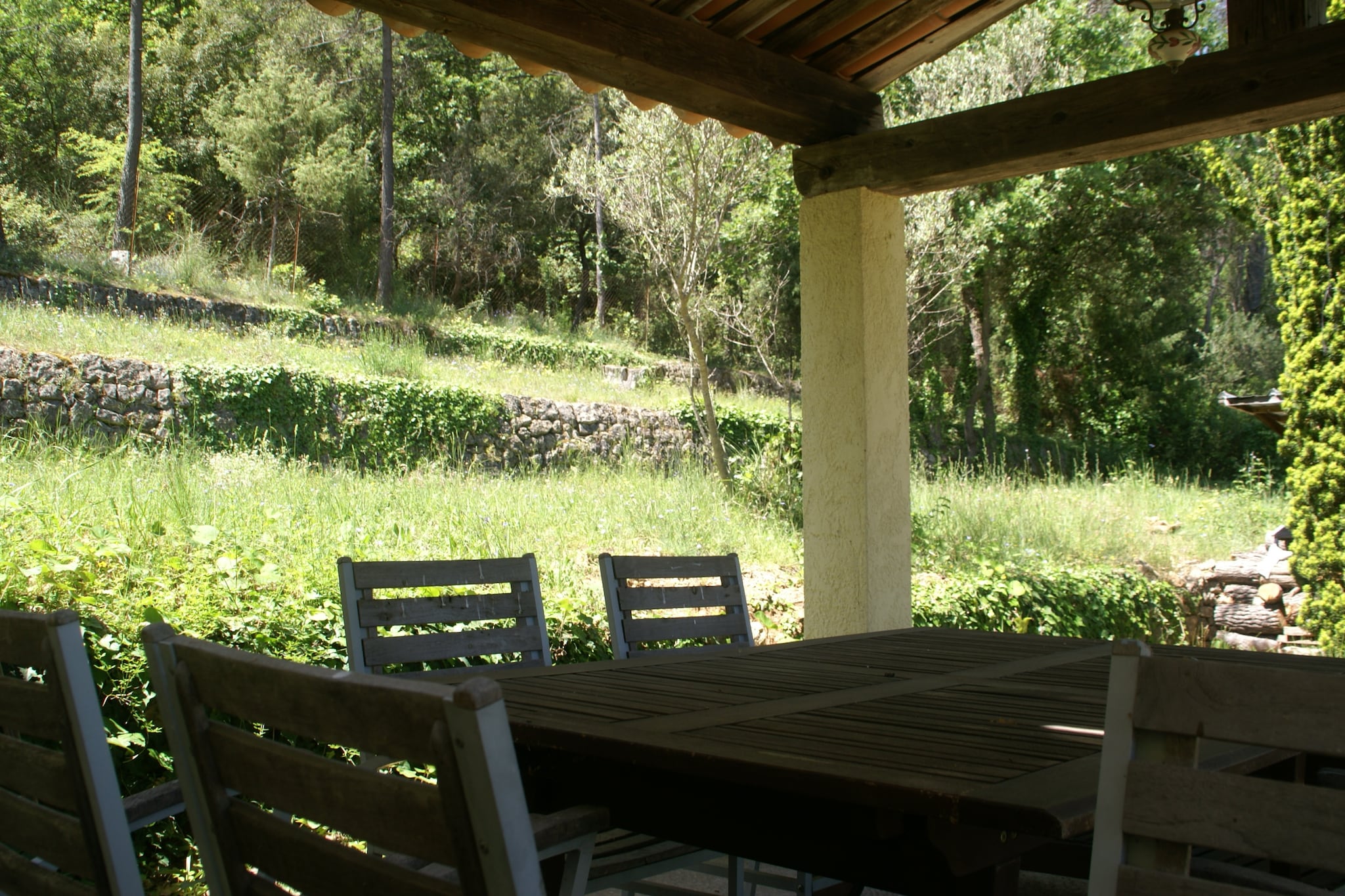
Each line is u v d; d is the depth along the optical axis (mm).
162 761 3080
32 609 3182
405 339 15766
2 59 21406
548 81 26531
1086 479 13898
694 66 3395
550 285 26031
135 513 4508
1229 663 888
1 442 6645
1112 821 943
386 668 3475
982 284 22094
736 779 1369
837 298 4059
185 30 24219
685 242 10180
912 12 3646
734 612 3166
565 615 4207
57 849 1306
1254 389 26391
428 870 1601
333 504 6137
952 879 1331
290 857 1061
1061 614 7133
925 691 2033
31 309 11125
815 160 4086
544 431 12656
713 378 18875
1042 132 3555
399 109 26266
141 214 19703
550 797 1806
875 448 4051
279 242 21156
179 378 10078
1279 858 846
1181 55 3158
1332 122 8000
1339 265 7941
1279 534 9328
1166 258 24281
